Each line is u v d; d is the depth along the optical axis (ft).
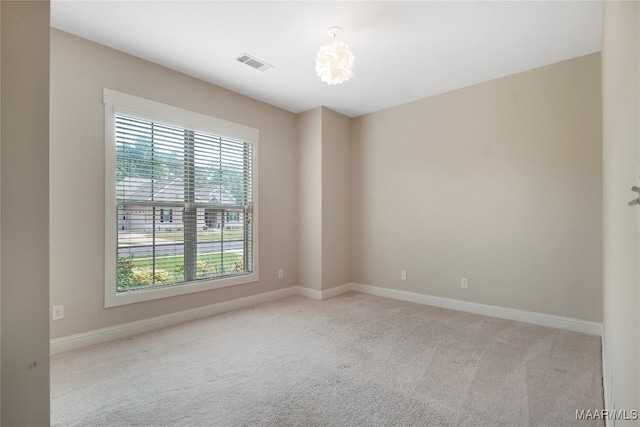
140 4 7.38
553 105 10.21
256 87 12.09
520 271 10.82
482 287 11.66
